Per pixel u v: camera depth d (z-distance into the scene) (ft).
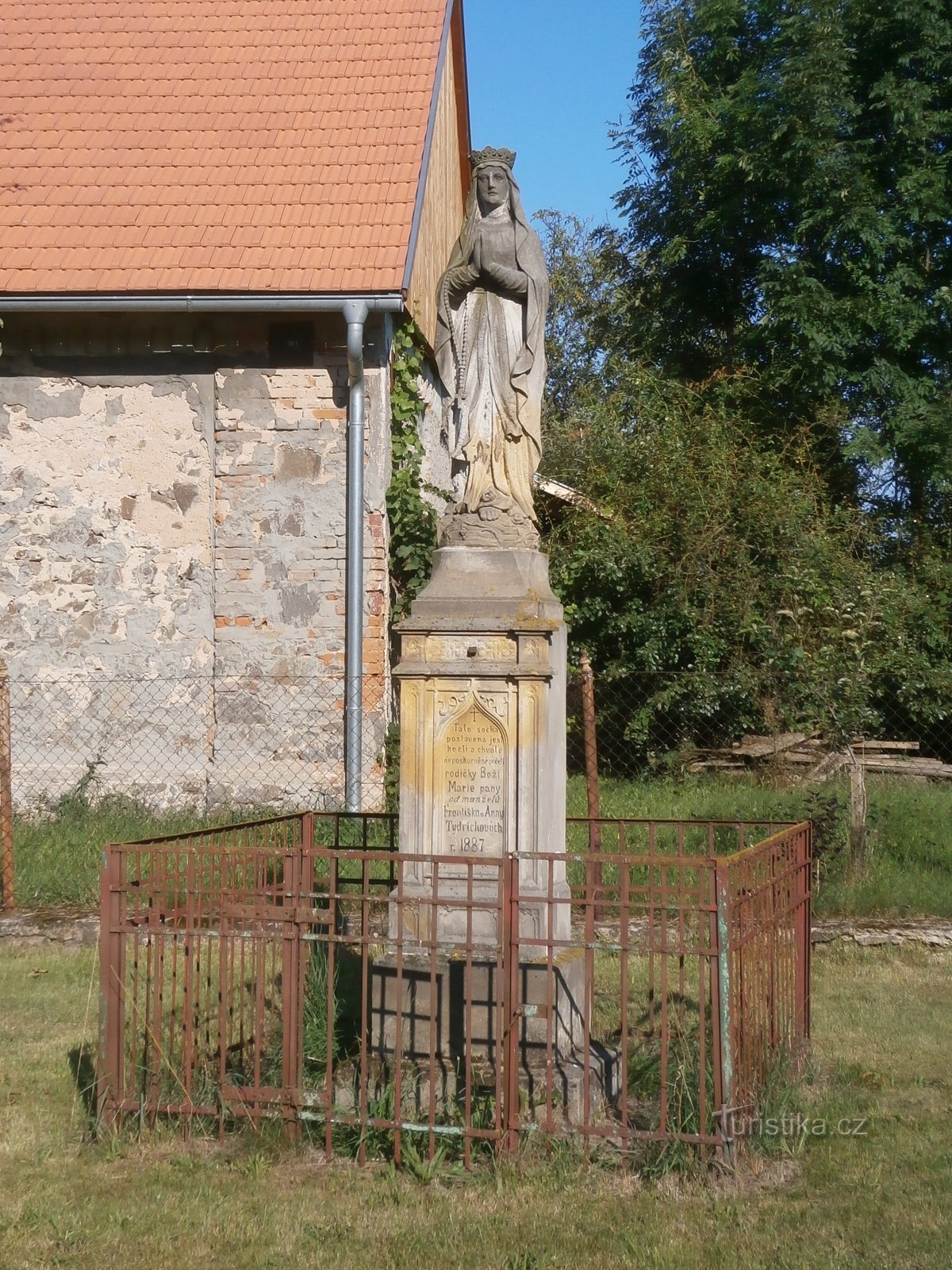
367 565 39.32
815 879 30.30
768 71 67.51
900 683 47.55
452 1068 19.51
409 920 20.22
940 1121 18.90
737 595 47.57
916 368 66.54
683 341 75.56
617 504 51.47
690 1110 17.24
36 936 29.66
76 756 40.16
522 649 20.24
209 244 39.24
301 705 39.52
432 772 20.44
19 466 40.42
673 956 28.68
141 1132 18.03
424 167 41.96
